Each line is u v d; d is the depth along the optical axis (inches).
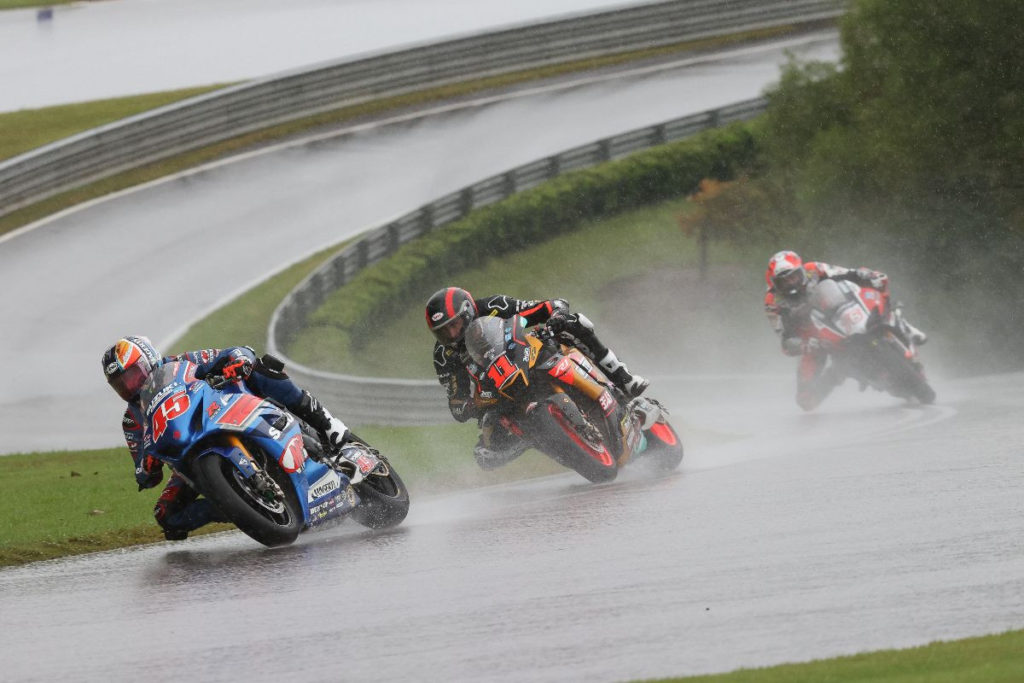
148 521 1299.2
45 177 4594.0
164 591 945.5
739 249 4864.7
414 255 4424.2
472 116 5536.4
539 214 4840.1
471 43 5816.9
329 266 4087.1
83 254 4247.0
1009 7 3814.0
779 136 4781.0
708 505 1114.7
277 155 5108.3
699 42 6309.1
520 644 725.3
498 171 5004.9
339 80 5482.3
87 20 6830.7
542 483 1459.2
